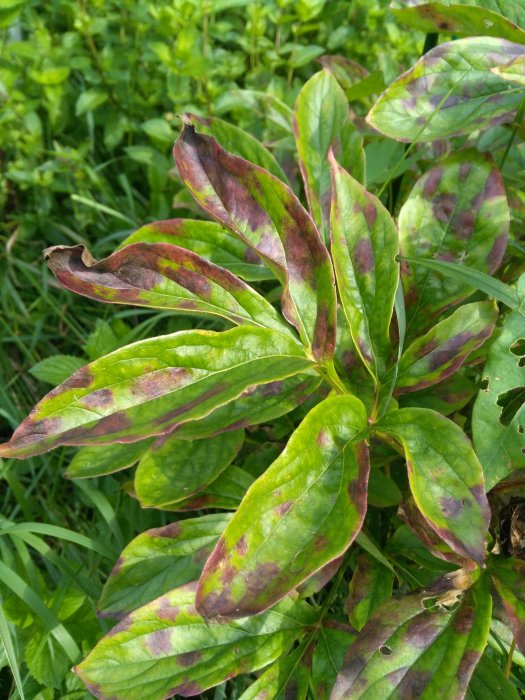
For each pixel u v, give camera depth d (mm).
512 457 257
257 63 566
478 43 300
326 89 331
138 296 251
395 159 394
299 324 260
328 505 231
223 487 317
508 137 372
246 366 251
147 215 532
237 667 262
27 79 541
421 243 313
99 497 361
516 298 268
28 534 345
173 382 243
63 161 515
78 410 234
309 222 252
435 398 317
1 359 479
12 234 525
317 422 242
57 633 309
